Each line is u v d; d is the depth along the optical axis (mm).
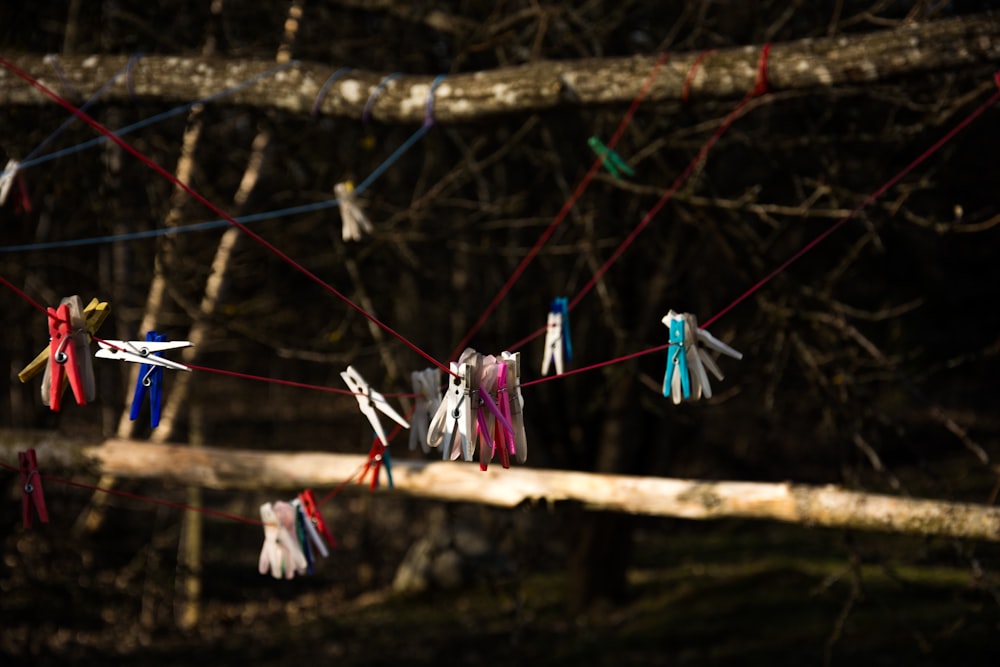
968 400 13852
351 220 3258
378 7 5770
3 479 6152
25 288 7055
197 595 9312
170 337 7199
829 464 12375
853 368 4672
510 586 5645
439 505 11008
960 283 9578
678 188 5363
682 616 8094
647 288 7555
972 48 2893
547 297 7918
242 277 6934
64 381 1936
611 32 6012
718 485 3295
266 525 2523
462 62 6281
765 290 4801
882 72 3016
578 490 3391
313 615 9648
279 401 16812
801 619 7547
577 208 5652
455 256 8719
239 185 6586
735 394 5090
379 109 3598
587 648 7527
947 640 6406
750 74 3176
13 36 5344
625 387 7910
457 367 1963
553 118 7000
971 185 5152
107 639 8547
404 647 8094
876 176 4621
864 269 7625
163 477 3570
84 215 5914
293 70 3648
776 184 5746
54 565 6785
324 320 7637
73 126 5078
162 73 3682
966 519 3092
